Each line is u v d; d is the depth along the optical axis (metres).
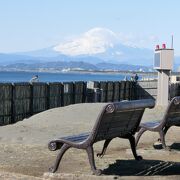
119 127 9.90
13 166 10.25
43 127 16.47
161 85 24.14
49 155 11.53
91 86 28.83
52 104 23.48
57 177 8.98
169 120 12.49
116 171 9.88
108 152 12.24
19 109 20.67
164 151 12.28
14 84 20.20
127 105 9.41
